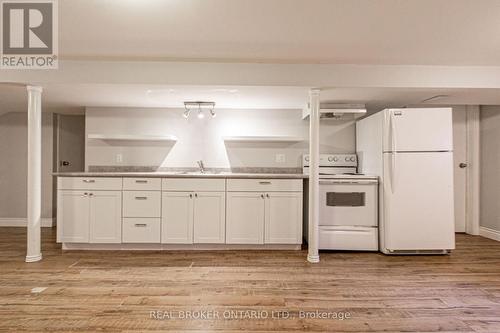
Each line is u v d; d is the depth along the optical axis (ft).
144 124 13.79
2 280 8.27
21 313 6.44
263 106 13.37
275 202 11.24
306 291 7.71
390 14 6.50
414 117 10.79
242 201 11.21
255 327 5.99
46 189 15.47
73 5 6.15
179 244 11.32
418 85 9.73
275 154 14.05
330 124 14.15
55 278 8.44
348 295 7.49
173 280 8.37
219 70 9.52
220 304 6.95
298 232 11.24
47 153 15.47
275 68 9.61
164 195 11.16
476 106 14.62
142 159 13.87
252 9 6.31
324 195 11.34
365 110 12.36
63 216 11.07
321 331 5.87
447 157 10.75
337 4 6.10
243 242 11.21
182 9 6.31
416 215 10.77
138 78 9.44
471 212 14.69
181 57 9.13
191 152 13.93
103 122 13.65
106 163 13.76
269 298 7.29
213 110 13.93
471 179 14.71
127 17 6.66
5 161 15.37
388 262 10.11
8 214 15.37
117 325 5.99
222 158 13.98
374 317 6.41
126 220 11.14
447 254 11.04
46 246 11.76
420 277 8.75
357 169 13.69
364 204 11.34
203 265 9.65
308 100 12.01
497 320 6.32
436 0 5.93
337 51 8.63
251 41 7.95
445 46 8.23
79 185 11.09
